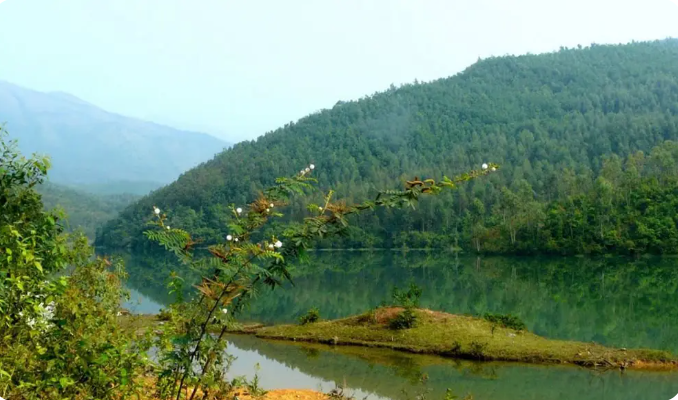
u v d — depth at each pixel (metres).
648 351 14.19
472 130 125.75
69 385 4.21
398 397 10.62
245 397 7.69
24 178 5.09
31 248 4.49
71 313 4.60
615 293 30.22
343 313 23.22
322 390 10.98
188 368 4.43
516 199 67.88
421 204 77.75
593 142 102.69
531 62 160.25
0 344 4.15
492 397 10.77
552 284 35.31
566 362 13.70
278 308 24.73
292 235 4.41
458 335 15.38
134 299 27.22
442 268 49.25
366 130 128.25
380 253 69.75
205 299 4.54
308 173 4.86
